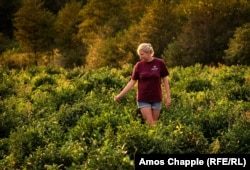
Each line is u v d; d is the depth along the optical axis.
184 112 16.92
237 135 13.30
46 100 19.97
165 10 93.62
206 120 15.62
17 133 13.66
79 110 16.86
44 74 27.77
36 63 120.75
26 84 25.73
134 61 92.56
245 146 13.00
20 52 128.62
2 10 163.38
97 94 20.94
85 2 169.25
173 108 17.69
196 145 12.94
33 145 13.17
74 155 12.02
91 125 14.70
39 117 17.11
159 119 15.62
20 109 17.97
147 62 14.43
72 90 20.92
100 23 118.31
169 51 82.25
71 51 120.25
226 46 80.06
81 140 13.26
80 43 126.25
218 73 29.98
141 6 111.69
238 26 82.94
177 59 81.50
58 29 131.50
